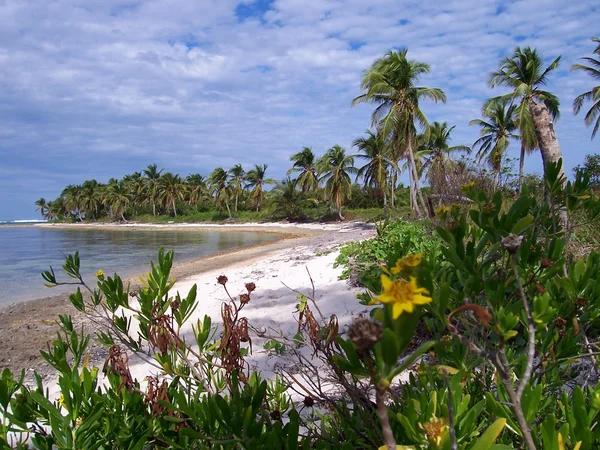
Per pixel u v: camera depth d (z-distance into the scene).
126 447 1.83
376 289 2.65
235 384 1.69
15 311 10.98
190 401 1.83
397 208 45.41
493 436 0.96
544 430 1.14
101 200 91.88
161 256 2.13
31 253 31.03
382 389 0.81
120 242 40.56
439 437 1.07
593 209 2.14
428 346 0.83
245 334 2.08
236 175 70.75
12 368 6.45
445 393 1.38
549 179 2.13
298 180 56.16
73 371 1.87
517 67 26.05
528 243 1.62
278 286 9.66
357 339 0.75
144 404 2.00
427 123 27.67
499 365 1.12
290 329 5.88
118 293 2.15
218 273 14.81
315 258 14.59
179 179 80.38
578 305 1.67
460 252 1.63
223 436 1.56
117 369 2.00
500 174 8.68
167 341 2.08
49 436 1.76
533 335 1.22
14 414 1.72
